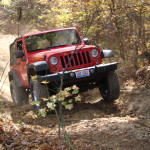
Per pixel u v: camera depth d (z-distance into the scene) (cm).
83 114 657
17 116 669
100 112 670
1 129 504
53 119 629
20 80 800
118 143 428
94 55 665
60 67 638
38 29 1894
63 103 434
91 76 649
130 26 1054
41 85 632
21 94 820
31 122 620
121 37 1100
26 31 1903
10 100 906
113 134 468
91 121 575
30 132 523
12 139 459
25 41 729
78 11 1123
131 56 1068
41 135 490
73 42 736
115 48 1195
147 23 1005
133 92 737
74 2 1073
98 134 478
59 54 640
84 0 1040
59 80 612
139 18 977
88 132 495
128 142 427
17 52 706
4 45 1719
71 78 622
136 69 916
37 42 729
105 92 718
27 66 663
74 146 422
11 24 2017
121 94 750
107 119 585
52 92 676
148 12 925
